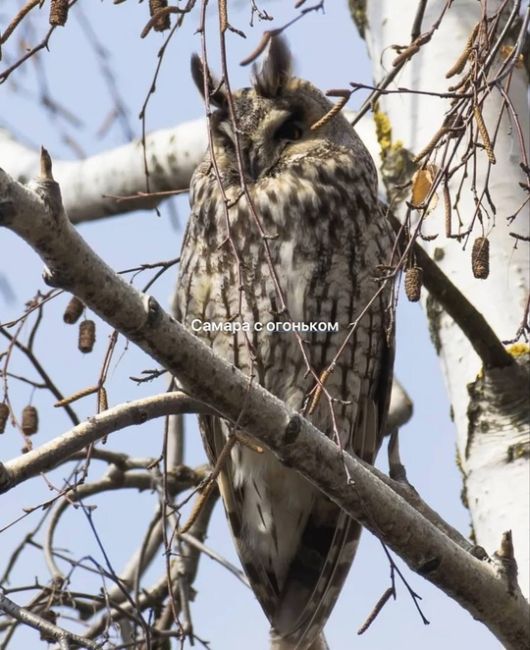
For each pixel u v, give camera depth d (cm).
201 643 905
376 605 648
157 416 634
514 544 810
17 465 598
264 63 1025
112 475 1041
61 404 634
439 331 899
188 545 1027
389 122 945
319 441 625
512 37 890
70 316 736
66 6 577
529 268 877
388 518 640
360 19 1012
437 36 940
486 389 852
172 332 580
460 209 889
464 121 612
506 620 674
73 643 664
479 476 841
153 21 607
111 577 806
